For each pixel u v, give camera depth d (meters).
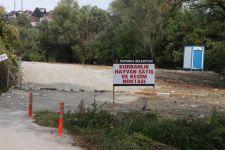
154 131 14.14
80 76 45.78
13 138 14.14
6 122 17.69
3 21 42.62
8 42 41.16
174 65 70.38
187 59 57.69
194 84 42.28
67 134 15.03
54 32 96.69
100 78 44.56
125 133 13.95
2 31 40.97
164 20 71.25
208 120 16.48
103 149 12.66
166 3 41.47
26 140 13.88
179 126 14.44
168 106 26.31
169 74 51.47
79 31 94.50
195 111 23.95
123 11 79.88
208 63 57.41
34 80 41.78
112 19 88.31
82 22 94.75
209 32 54.06
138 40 75.19
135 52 74.88
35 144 13.30
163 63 71.62
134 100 29.55
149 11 72.06
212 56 51.28
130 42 76.81
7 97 29.23
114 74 18.88
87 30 94.81
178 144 13.67
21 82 39.09
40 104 26.39
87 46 90.44
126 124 14.88
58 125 16.30
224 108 26.05
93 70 52.56
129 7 77.25
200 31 61.59
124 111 21.95
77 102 27.80
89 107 22.28
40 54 99.06
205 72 55.81
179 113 22.50
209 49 58.28
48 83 40.25
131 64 18.81
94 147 13.01
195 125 14.60
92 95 32.34
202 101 29.78
